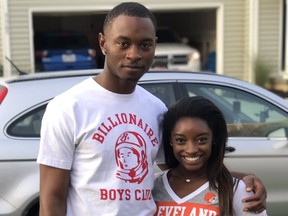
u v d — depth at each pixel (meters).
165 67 7.14
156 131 2.26
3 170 3.80
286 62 14.01
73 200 2.10
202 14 16.67
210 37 16.11
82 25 18.02
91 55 15.23
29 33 13.66
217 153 2.30
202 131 2.26
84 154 2.07
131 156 2.12
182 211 2.27
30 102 3.96
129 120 2.14
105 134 2.08
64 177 2.06
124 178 2.09
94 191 2.07
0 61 13.54
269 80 14.14
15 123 3.90
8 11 13.44
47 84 4.07
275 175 4.31
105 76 2.13
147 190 2.17
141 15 2.05
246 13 14.52
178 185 2.32
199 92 4.31
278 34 14.45
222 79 4.42
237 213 2.24
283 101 4.51
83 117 2.07
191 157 2.27
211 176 2.27
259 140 4.32
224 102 4.37
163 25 18.97
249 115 4.41
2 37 13.50
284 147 4.34
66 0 13.73
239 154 4.23
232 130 4.31
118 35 2.04
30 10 13.59
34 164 3.84
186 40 16.98
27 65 13.70
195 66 14.43
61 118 2.05
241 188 2.23
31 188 3.80
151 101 2.29
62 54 14.99
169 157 2.40
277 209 4.36
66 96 2.10
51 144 2.05
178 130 2.28
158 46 14.66
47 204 2.05
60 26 18.84
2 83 4.16
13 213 3.79
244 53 14.67
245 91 4.43
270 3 14.32
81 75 4.20
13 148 3.83
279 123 4.45
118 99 2.14
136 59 2.04
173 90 4.23
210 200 2.24
